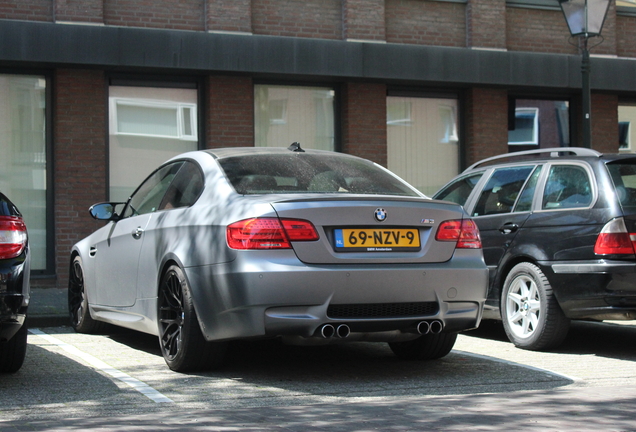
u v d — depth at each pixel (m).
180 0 12.04
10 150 11.55
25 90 11.61
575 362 6.38
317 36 12.73
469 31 13.43
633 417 4.36
